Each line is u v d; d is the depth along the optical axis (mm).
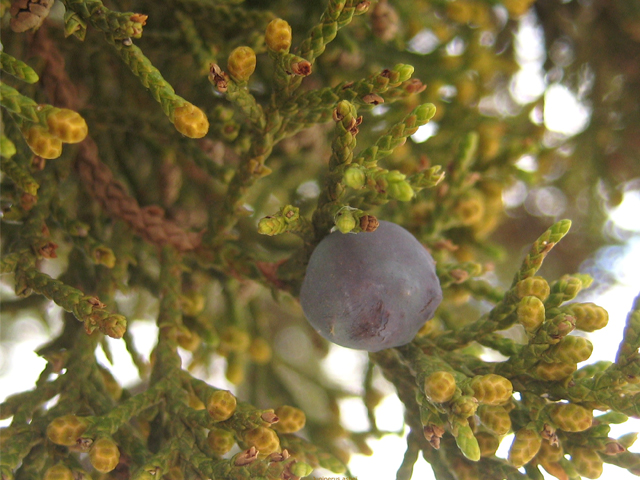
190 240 94
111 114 95
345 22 78
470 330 83
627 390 73
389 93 79
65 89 93
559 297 78
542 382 77
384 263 75
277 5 99
